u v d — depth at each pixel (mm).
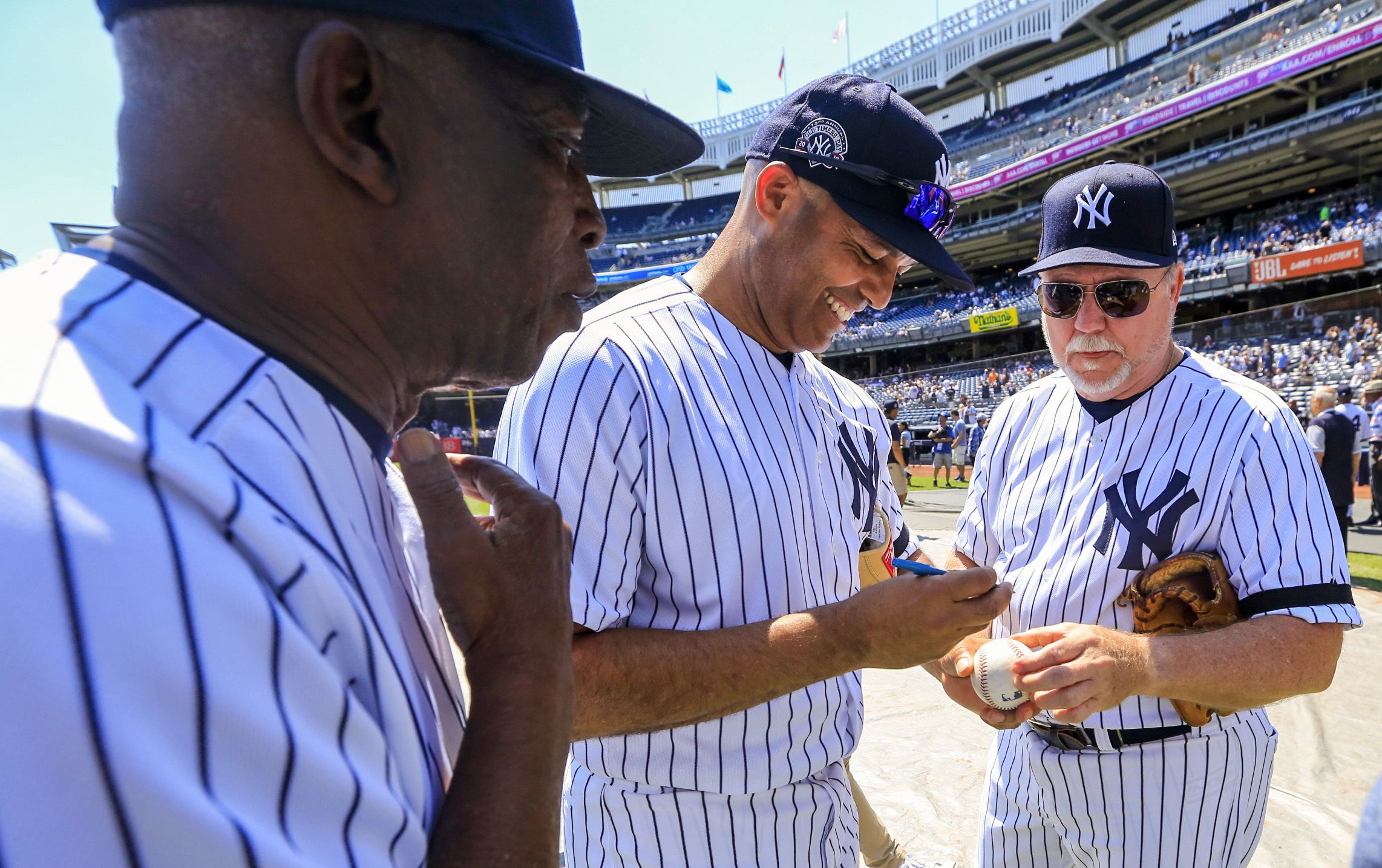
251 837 365
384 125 565
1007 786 2139
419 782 542
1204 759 1777
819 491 1673
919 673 4816
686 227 50000
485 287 656
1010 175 34188
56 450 368
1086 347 1925
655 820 1454
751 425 1532
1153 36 36344
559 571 703
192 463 406
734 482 1463
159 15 526
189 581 369
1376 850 1088
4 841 305
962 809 3227
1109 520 1906
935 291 40844
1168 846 1811
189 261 529
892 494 2123
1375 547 7891
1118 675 1559
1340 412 7840
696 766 1427
